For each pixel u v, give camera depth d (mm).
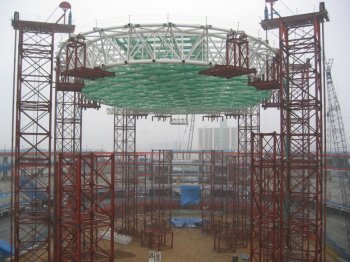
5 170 87000
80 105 46844
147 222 50250
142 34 30406
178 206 63062
